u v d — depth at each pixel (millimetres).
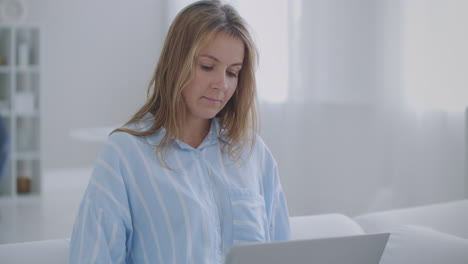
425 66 3363
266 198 1234
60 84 5547
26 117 4191
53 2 5484
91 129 5668
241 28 1069
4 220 3434
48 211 3703
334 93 3732
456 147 3223
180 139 1108
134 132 1071
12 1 4332
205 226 1042
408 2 3439
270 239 1228
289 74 3873
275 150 3938
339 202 3705
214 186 1107
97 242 970
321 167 3785
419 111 3406
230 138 1173
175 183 1046
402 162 3488
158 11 5812
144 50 5816
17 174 4156
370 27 3590
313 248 798
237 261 773
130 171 1037
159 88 1115
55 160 5535
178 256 1018
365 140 3627
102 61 5688
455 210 1590
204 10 1059
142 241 1043
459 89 3168
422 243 1211
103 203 995
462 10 3137
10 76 4039
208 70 1058
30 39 4199
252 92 1165
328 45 3742
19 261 1150
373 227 1512
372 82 3594
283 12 3891
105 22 5672
